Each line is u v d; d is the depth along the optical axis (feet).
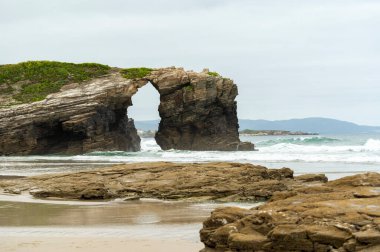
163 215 78.28
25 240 58.29
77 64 312.29
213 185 101.86
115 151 268.62
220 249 49.88
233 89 295.28
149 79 289.33
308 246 45.16
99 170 115.44
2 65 322.34
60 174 115.75
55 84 294.05
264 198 97.66
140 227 66.90
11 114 263.70
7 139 260.83
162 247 53.78
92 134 269.64
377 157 202.39
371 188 59.16
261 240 46.96
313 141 362.94
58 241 57.47
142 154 246.88
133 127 308.40
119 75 293.43
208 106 288.92
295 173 145.38
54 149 272.92
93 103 268.82
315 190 63.00
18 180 114.01
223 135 293.64
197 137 289.53
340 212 48.24
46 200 97.50
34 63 317.22
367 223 45.65
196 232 62.64
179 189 101.30
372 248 42.96
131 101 286.46
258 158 209.56
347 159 196.85
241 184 101.55
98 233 62.54
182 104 285.84
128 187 103.81
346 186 63.87
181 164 116.37
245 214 52.85
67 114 265.54
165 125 290.97
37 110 265.54
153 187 102.78
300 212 49.62
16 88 295.28
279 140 388.98
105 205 90.99
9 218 75.82
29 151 263.90
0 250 52.90
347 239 44.01
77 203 93.30
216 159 207.41
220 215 52.70
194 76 286.25
